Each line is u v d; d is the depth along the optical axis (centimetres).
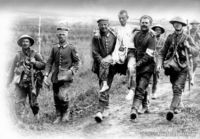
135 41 674
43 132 621
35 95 684
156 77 820
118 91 902
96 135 614
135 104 655
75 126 668
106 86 664
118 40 682
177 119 663
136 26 695
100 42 686
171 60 666
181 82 662
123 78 1004
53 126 664
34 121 677
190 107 725
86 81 1000
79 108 775
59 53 693
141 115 709
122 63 673
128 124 660
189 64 670
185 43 661
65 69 693
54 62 705
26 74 677
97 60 682
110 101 823
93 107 776
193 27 923
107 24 682
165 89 922
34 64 683
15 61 691
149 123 657
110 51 686
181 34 667
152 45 658
